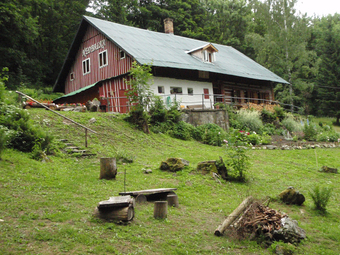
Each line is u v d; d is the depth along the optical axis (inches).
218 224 301.0
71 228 249.1
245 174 482.0
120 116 717.9
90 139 569.6
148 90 773.3
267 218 282.2
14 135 446.3
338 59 1935.3
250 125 964.6
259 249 255.4
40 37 1520.7
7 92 613.0
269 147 770.2
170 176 442.6
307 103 2044.8
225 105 986.7
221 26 2292.1
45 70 1536.7
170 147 649.0
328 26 2031.3
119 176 422.0
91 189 355.6
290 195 386.3
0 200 289.6
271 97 1467.8
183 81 1037.8
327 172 568.1
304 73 1857.8
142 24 1889.8
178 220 299.3
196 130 808.3
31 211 276.4
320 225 320.5
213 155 617.3
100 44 1060.5
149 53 960.3
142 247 236.7
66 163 448.1
